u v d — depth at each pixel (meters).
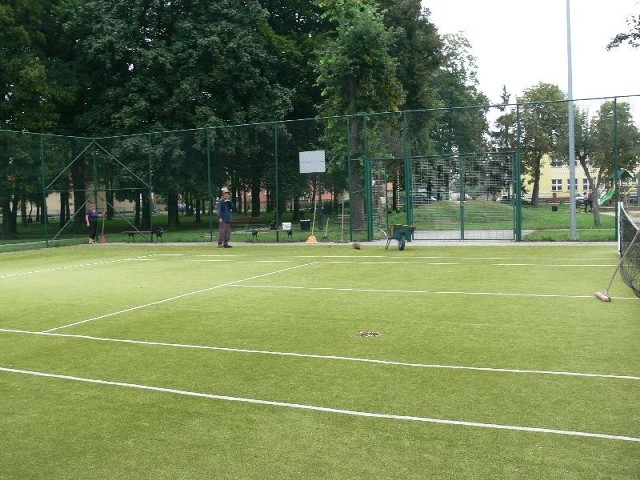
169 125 33.25
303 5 40.56
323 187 24.34
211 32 32.72
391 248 20.39
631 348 7.29
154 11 32.72
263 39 35.50
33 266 18.56
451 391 5.97
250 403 5.84
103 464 4.65
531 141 22.23
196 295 12.09
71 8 33.59
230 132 26.23
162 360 7.44
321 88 37.97
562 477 4.18
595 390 5.87
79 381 6.71
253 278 14.26
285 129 24.91
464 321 9.04
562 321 8.83
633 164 20.30
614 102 20.03
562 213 33.66
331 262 17.02
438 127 23.05
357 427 5.17
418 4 37.59
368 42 26.27
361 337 8.24
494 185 21.75
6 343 8.57
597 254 16.78
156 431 5.25
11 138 24.97
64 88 33.34
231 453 4.75
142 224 29.83
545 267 14.58
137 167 27.42
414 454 4.61
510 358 7.03
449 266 15.34
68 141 27.09
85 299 12.03
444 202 22.52
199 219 34.38
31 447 5.01
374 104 27.22
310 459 4.59
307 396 5.97
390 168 24.25
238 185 27.50
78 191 27.86
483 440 4.82
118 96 33.00
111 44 31.84
